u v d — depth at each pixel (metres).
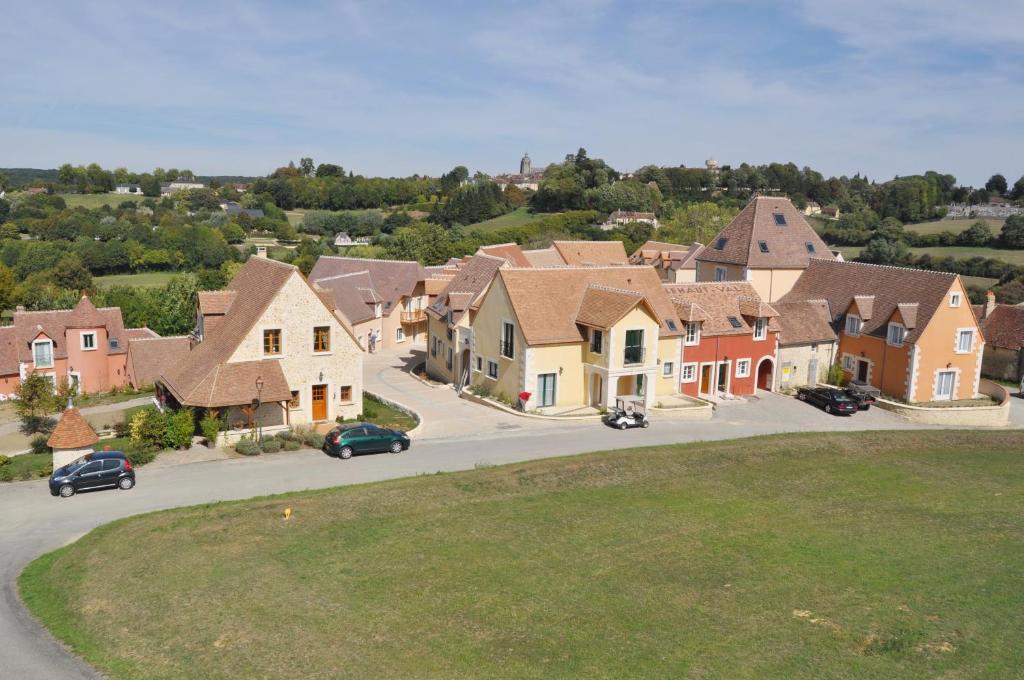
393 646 19.86
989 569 26.25
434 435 42.28
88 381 59.12
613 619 21.77
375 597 22.59
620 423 44.31
